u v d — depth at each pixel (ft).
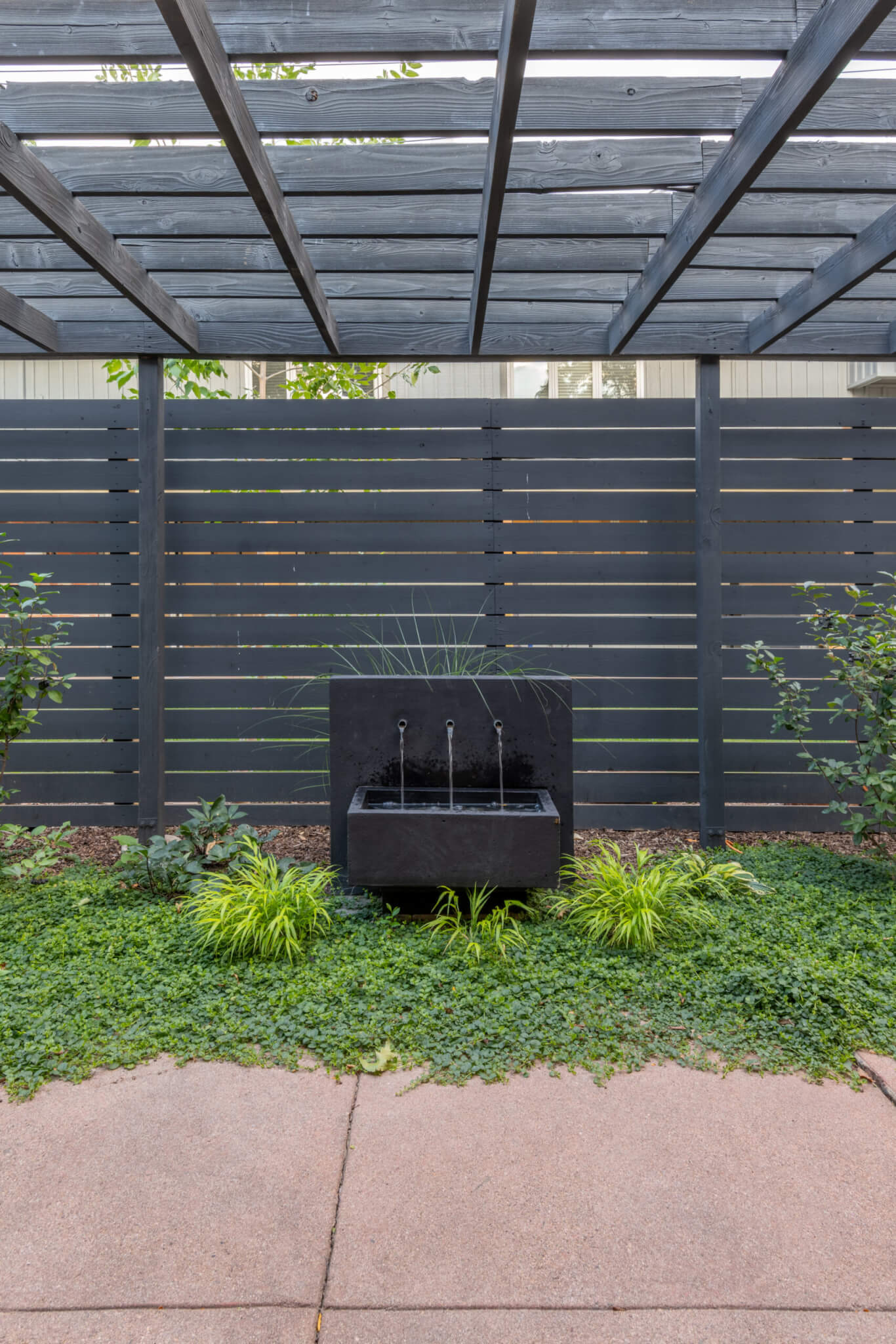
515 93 6.72
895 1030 7.55
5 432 14.23
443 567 14.32
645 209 9.93
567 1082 6.94
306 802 14.29
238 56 7.16
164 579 13.76
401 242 10.96
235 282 11.91
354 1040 7.39
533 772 11.37
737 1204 5.50
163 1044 7.38
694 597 14.44
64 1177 5.75
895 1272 4.93
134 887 11.48
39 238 9.78
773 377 25.18
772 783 14.40
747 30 6.97
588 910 9.95
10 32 7.09
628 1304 4.70
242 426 14.21
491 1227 5.28
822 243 10.92
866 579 14.47
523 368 25.57
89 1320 4.58
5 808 14.30
